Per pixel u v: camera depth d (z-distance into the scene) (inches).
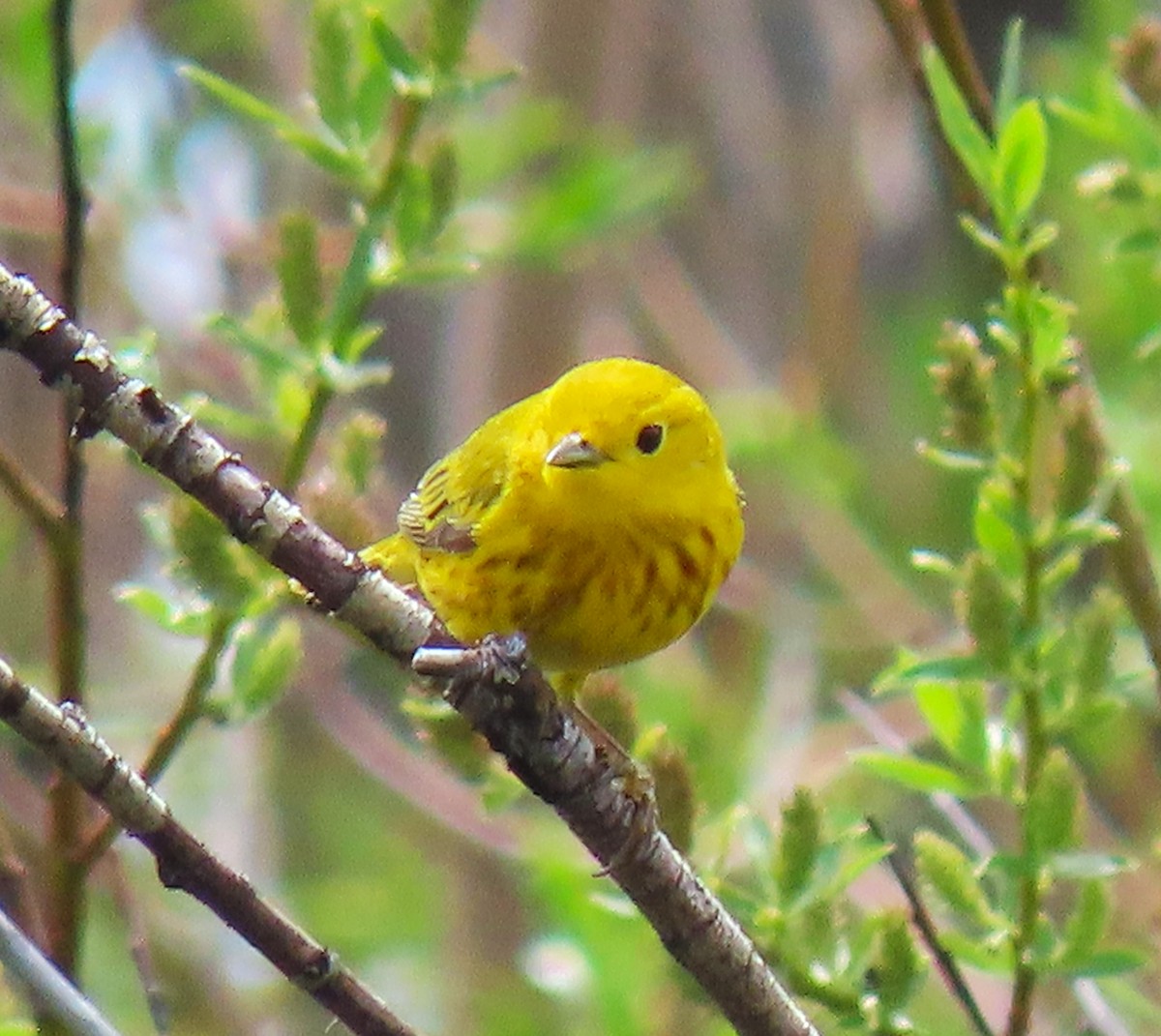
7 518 576.4
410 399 652.1
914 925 358.3
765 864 322.0
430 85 347.6
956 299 679.7
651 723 514.6
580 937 405.4
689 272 692.7
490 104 616.7
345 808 608.7
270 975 526.3
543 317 619.2
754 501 655.1
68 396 263.9
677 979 329.7
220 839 550.0
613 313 653.9
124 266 549.3
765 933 313.3
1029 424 307.3
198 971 518.9
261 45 598.9
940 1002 447.8
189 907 546.0
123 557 590.6
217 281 565.6
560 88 636.1
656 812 320.2
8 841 341.7
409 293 658.2
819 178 689.0
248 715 339.9
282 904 528.1
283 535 266.2
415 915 569.6
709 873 321.1
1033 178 306.5
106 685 565.9
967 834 379.2
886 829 466.6
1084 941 305.7
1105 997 410.0
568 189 469.4
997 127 325.1
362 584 268.7
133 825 255.9
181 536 326.6
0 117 573.3
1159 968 426.0
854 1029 312.2
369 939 558.9
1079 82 526.9
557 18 636.7
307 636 530.3
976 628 300.8
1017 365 309.3
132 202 550.9
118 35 583.8
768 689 552.1
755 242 692.7
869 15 700.0
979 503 309.1
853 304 657.6
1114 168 382.6
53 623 341.4
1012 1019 309.9
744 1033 297.9
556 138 579.2
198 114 588.1
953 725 313.3
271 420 385.1
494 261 480.1
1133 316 522.0
